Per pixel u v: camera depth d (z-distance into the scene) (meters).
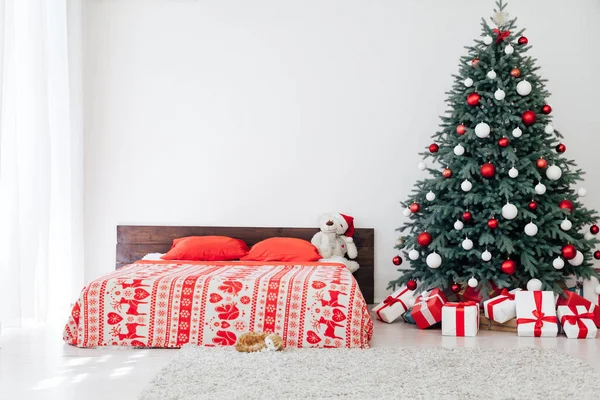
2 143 4.36
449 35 5.84
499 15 4.98
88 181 5.94
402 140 5.88
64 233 5.32
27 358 3.80
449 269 4.98
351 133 5.89
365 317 4.12
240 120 5.93
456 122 5.06
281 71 5.92
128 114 5.94
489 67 4.96
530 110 4.93
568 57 5.80
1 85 4.19
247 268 4.89
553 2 5.79
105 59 5.93
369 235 5.84
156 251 5.87
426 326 4.65
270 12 5.92
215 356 3.72
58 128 5.31
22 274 4.66
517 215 4.79
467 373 3.38
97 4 5.94
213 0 5.93
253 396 3.00
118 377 3.41
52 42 5.23
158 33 5.94
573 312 4.51
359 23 5.88
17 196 4.43
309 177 5.91
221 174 5.93
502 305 4.57
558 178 4.84
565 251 4.68
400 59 5.87
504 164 4.86
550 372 3.40
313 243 5.66
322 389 3.11
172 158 5.93
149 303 4.10
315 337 4.05
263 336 3.94
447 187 4.95
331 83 5.90
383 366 3.51
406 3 5.86
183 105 5.94
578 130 5.80
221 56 5.93
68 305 5.33
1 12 4.20
